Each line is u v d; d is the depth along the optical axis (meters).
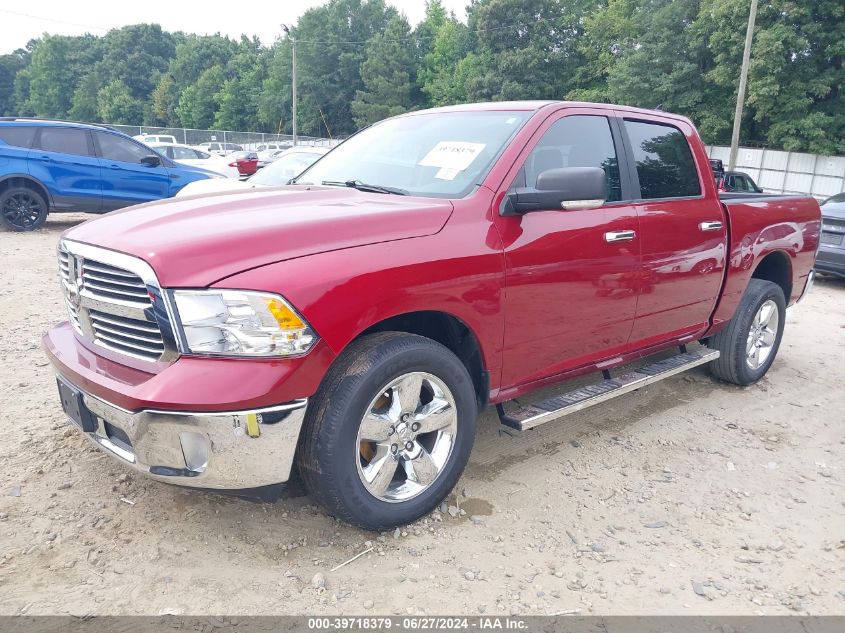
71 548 2.88
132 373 2.68
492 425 4.34
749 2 28.22
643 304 4.09
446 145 3.73
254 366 2.53
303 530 3.07
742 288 4.95
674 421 4.60
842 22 27.88
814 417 4.80
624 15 43.19
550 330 3.56
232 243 2.62
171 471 2.61
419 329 3.38
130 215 3.09
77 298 2.95
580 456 3.99
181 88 92.69
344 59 68.69
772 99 28.95
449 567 2.88
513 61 47.38
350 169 3.99
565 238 3.52
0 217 11.14
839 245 9.65
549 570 2.90
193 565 2.80
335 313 2.64
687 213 4.34
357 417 2.78
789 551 3.15
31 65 112.75
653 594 2.79
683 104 33.38
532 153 3.54
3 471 3.45
